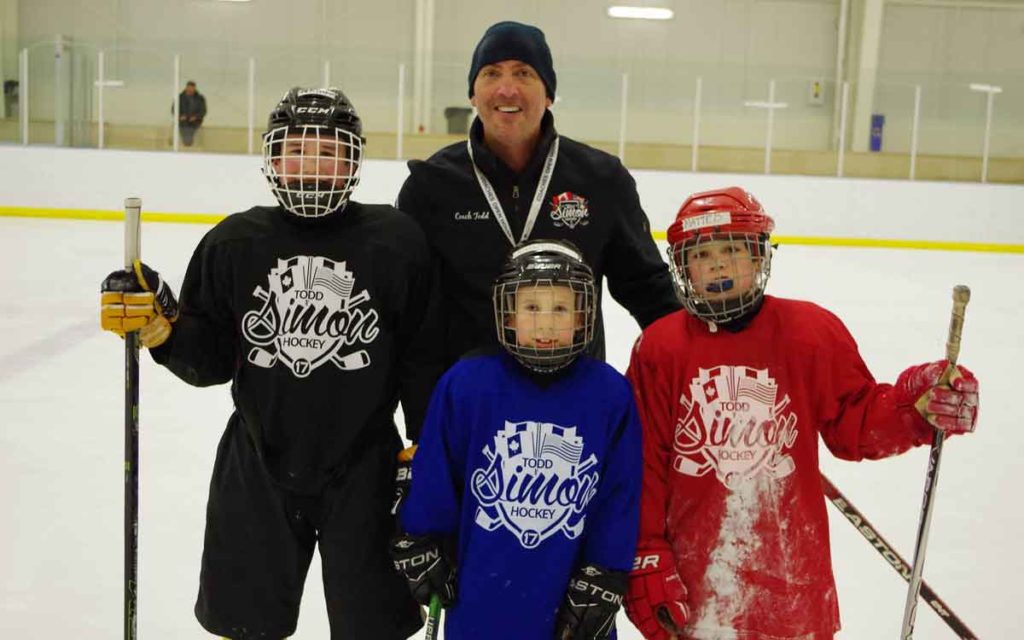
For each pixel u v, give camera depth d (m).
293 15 14.58
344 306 1.97
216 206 11.62
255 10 14.50
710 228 1.85
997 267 10.55
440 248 2.28
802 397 1.90
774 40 15.20
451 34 14.93
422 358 2.11
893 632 2.76
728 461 1.89
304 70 12.23
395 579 2.08
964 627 2.06
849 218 12.08
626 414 1.90
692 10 15.07
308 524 2.08
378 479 2.05
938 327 7.15
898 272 9.87
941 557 3.27
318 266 1.97
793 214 12.03
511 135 2.20
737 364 1.90
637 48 15.10
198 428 4.36
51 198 11.40
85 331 6.11
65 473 3.77
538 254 1.83
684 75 12.50
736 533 1.90
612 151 12.53
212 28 14.45
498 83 2.17
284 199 1.95
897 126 12.62
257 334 1.98
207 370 2.06
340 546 2.04
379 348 2.01
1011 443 4.54
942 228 12.14
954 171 12.65
